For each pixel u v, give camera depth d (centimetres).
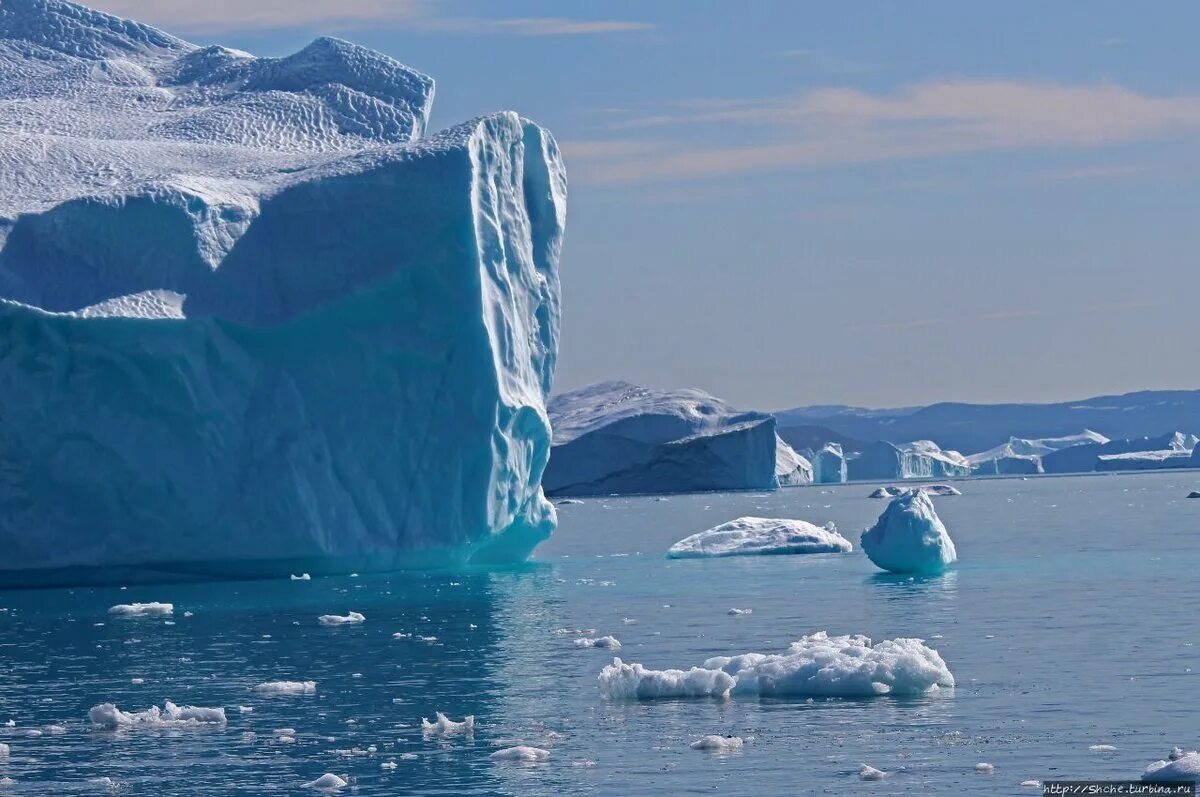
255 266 6850
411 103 8794
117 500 6638
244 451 6725
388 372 6912
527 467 7625
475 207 7069
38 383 6488
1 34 9869
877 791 2698
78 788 2898
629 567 7675
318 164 7412
